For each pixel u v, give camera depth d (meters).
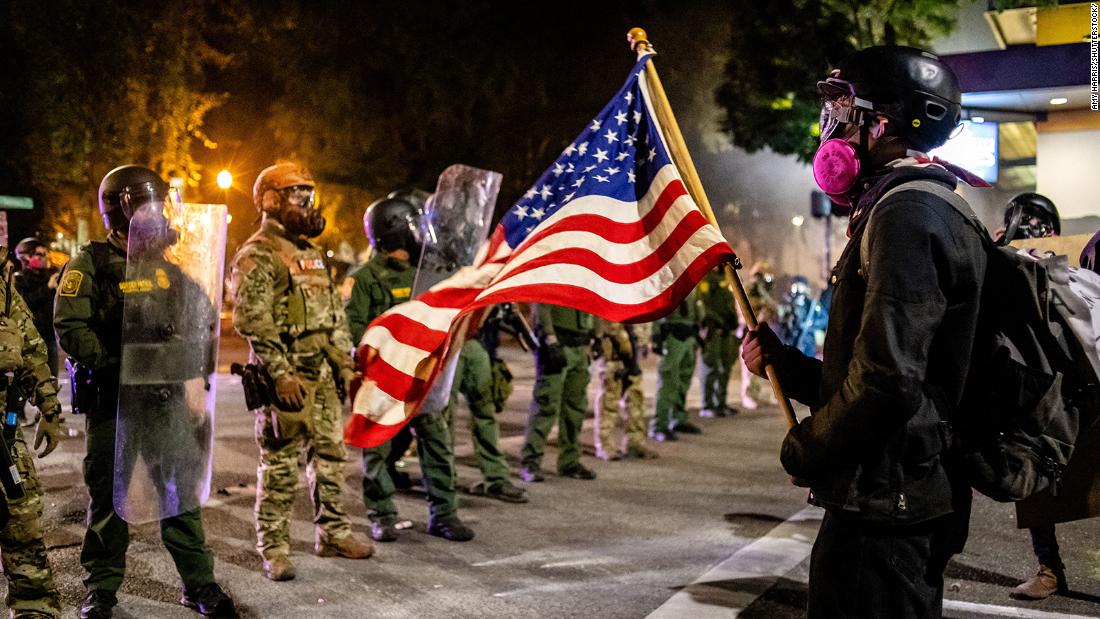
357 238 32.16
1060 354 2.69
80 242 26.41
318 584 5.52
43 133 24.98
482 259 5.45
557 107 32.47
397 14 30.23
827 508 2.66
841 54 15.15
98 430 4.87
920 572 2.65
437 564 5.94
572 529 6.81
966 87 13.60
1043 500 4.42
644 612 5.06
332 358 5.82
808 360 3.06
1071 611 5.03
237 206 31.33
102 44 25.88
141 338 4.84
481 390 7.62
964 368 2.63
